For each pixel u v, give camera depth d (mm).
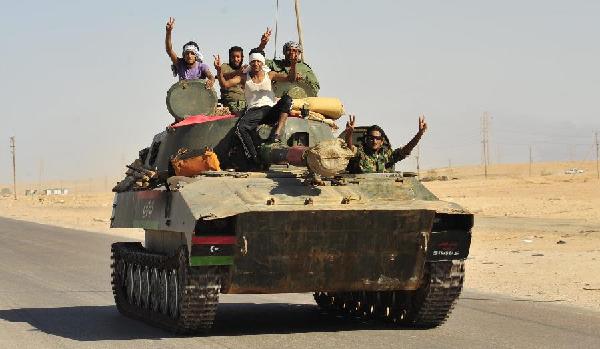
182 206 13008
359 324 15227
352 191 13625
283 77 16828
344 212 12852
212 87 16547
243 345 12703
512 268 24531
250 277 13156
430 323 14461
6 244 39281
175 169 14391
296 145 15203
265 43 17594
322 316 16516
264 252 12961
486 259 27156
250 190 13281
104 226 56094
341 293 16562
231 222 12742
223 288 13328
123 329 14688
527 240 32844
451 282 13906
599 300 18062
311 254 13195
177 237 14344
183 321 13352
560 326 14523
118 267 17422
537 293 19391
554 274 22781
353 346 12547
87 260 30703
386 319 15391
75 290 21281
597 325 14656
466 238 13703
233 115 15789
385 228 13211
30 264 29016
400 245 13469
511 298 18625
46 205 108500
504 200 60812
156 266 14828
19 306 18156
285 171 14188
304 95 16922
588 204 52281
